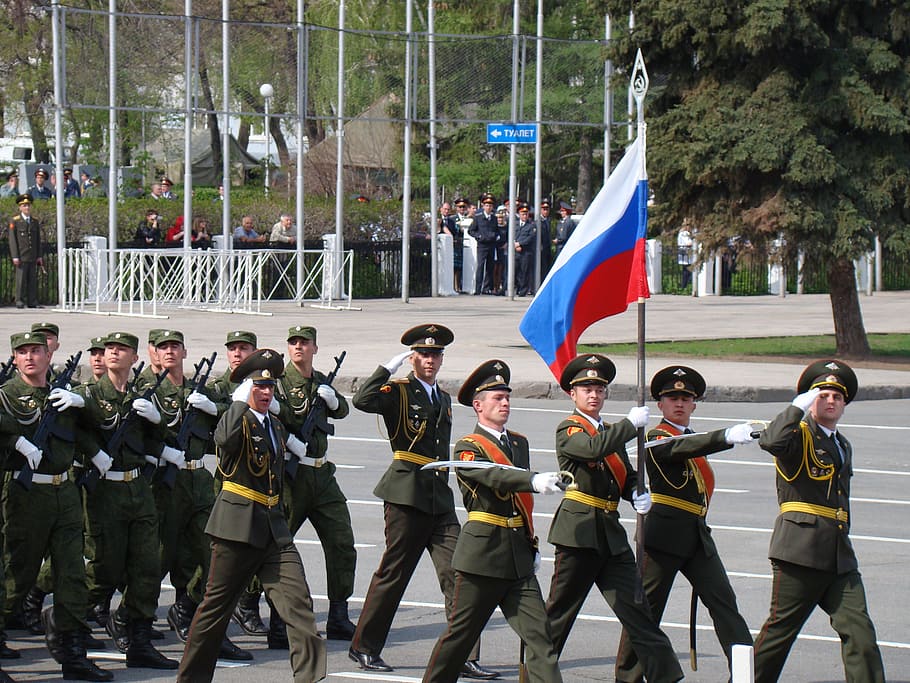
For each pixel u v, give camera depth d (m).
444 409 21.53
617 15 60.25
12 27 107.94
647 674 18.45
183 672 18.94
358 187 107.94
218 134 110.50
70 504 20.75
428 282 87.81
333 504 22.73
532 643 17.72
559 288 20.41
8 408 20.45
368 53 79.19
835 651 21.53
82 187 93.56
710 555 19.28
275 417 20.70
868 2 56.03
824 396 18.27
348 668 20.55
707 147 56.00
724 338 64.25
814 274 58.97
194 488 22.50
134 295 72.31
